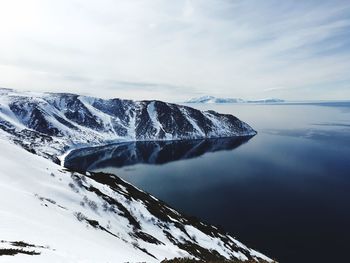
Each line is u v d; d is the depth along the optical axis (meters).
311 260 95.94
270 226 123.94
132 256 32.22
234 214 137.38
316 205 148.12
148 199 106.81
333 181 191.00
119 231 55.62
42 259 16.28
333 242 109.44
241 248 94.62
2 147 77.56
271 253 100.44
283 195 164.50
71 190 67.56
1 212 27.36
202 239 84.56
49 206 44.09
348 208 143.00
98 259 21.77
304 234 116.31
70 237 28.12
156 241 63.16
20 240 20.38
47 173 72.06
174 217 94.88
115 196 82.00
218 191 174.38
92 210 61.97
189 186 186.50
